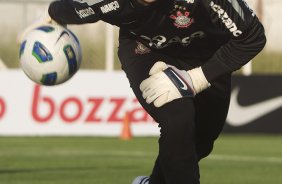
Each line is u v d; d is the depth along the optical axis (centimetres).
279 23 5406
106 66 5081
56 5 1528
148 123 4731
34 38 1530
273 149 4006
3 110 4631
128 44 1530
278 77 4850
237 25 1329
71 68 1551
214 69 1358
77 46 1564
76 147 3984
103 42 5362
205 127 1639
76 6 1454
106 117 4691
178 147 1380
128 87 4700
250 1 5269
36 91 4638
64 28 1560
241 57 1361
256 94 4850
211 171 2984
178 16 1380
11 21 5344
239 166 3181
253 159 3488
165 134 1379
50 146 4016
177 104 1375
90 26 5353
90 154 3622
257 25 1343
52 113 4647
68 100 4659
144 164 3203
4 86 4619
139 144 4209
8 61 5381
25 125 4641
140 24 1410
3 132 4638
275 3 5397
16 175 2745
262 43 1360
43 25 1557
